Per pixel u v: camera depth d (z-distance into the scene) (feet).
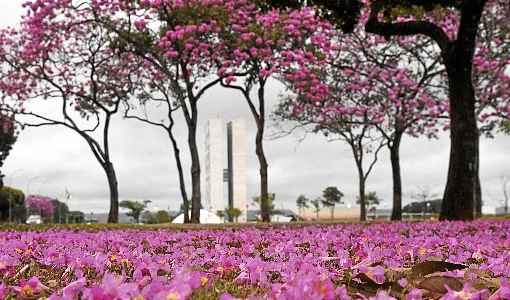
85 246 24.54
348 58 100.53
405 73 101.40
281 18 78.64
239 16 78.79
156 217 184.03
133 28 85.61
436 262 13.03
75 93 95.30
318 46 81.92
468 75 56.34
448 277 11.32
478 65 92.27
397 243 23.94
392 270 13.58
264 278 12.17
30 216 221.87
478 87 100.12
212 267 15.14
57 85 92.53
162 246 25.17
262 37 78.18
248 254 19.72
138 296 8.74
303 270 12.37
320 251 19.92
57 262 16.07
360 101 104.27
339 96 103.60
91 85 98.48
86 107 99.19
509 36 92.17
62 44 91.04
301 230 39.09
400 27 57.47
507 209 159.02
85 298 9.16
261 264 13.29
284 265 14.32
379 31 57.98
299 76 80.28
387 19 58.34
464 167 55.57
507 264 15.74
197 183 84.02
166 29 83.66
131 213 182.70
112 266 15.48
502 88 98.58
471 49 55.83
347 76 100.58
